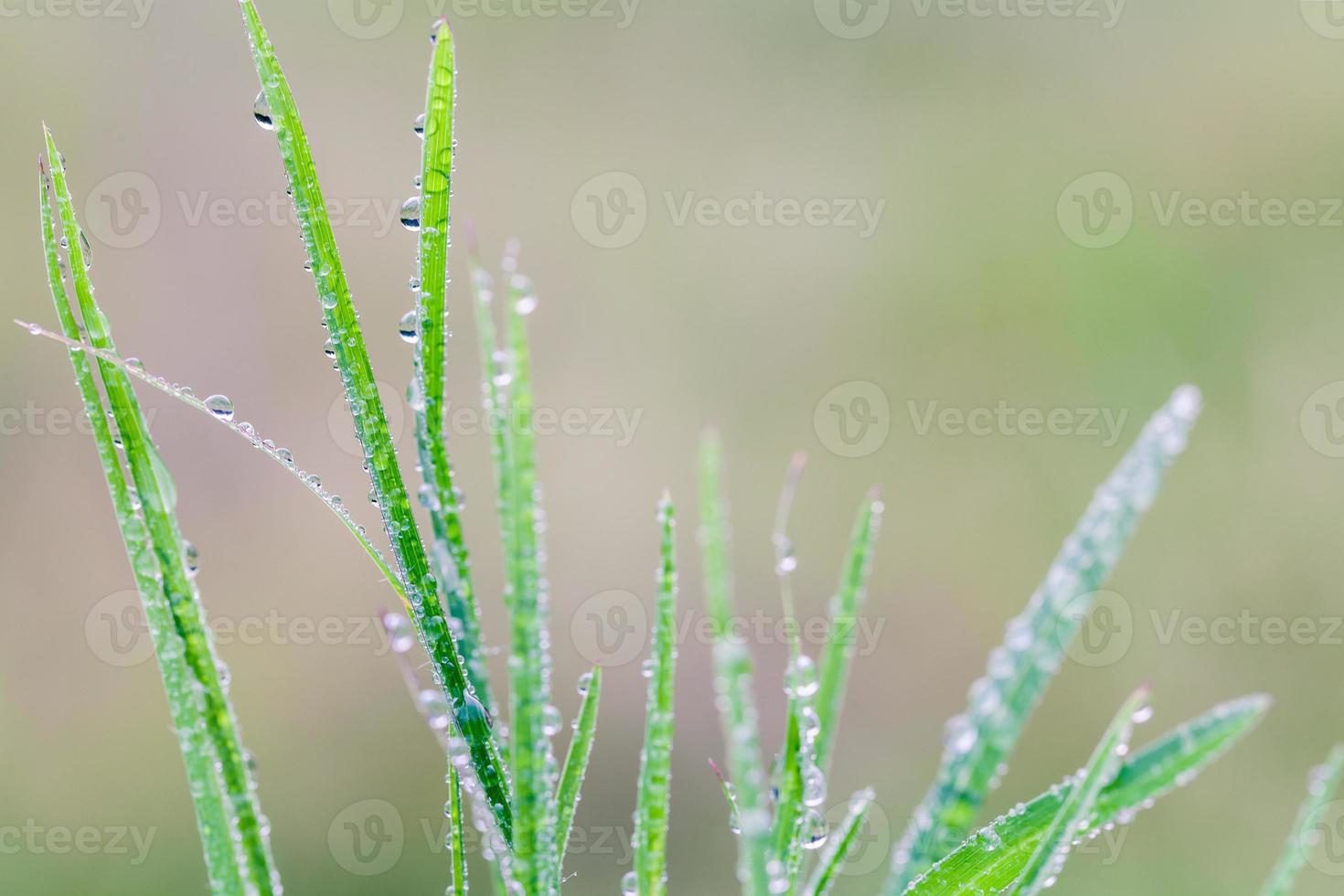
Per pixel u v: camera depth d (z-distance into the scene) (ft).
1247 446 6.89
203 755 1.52
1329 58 7.59
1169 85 7.95
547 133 8.04
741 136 8.24
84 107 6.82
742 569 6.77
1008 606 6.73
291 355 6.77
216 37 7.18
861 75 8.32
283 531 6.36
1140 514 1.48
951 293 7.69
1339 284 7.12
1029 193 7.83
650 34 8.29
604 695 5.94
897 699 6.39
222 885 1.51
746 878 1.46
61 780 5.57
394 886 5.37
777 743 5.03
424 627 1.56
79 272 1.53
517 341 1.51
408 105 7.79
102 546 6.22
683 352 7.57
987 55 8.23
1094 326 7.41
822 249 7.88
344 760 5.80
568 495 6.98
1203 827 5.49
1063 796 1.53
